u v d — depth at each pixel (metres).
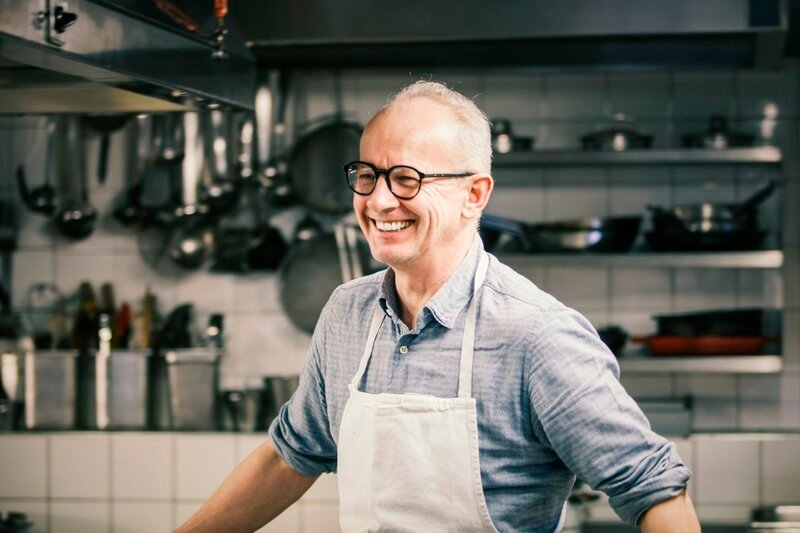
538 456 1.43
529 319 1.40
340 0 2.81
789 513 3.05
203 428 3.31
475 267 1.47
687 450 3.23
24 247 3.54
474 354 1.42
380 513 1.45
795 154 3.37
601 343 1.44
